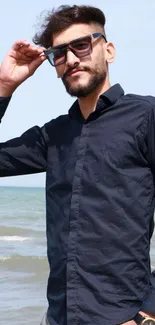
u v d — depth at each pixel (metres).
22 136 3.63
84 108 3.26
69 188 3.15
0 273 13.70
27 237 24.03
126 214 2.97
